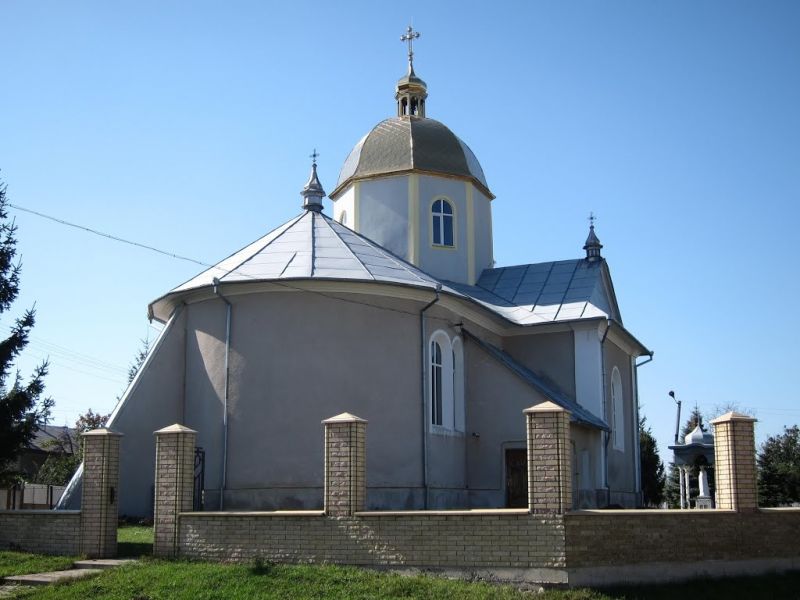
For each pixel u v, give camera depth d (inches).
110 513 675.4
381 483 884.6
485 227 1342.3
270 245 993.5
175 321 945.5
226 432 885.8
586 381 1151.6
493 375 1033.5
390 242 1243.2
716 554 601.0
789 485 1807.3
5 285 926.4
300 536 600.7
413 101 1363.2
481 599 516.1
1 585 594.2
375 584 544.1
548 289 1253.1
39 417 904.9
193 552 625.9
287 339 897.5
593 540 557.6
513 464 1010.7
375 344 912.9
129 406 887.7
